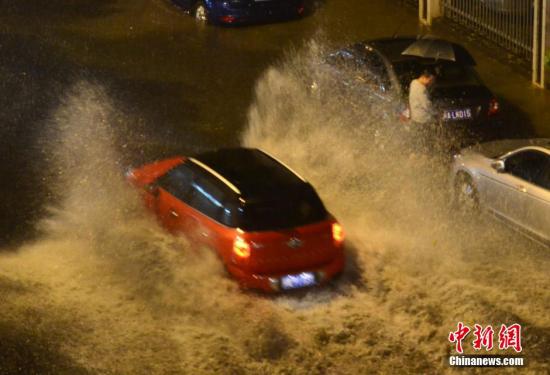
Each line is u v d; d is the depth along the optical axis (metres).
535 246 23.78
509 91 35.19
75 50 40.59
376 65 30.72
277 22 43.34
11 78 36.84
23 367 17.84
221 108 34.34
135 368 18.22
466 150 26.75
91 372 17.91
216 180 22.02
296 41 40.84
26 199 26.62
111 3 48.00
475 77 30.14
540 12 34.91
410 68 30.09
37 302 20.55
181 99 35.16
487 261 23.39
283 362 18.91
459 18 41.09
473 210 26.20
